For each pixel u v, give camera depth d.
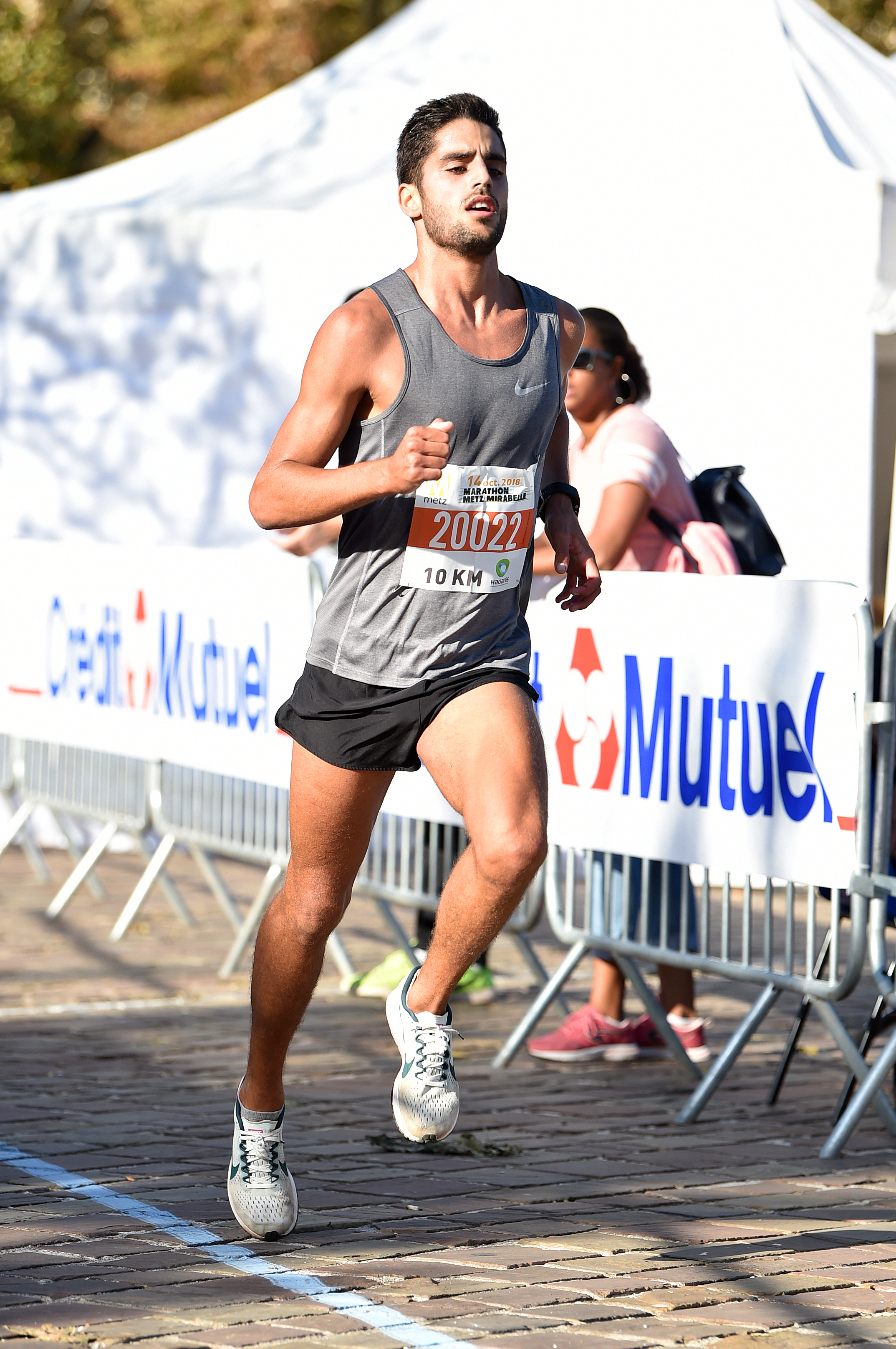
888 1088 18.77
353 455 11.00
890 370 45.28
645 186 32.53
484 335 10.97
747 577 16.42
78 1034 20.41
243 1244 12.04
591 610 18.31
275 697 22.94
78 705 27.72
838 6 70.31
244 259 33.84
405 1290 11.06
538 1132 16.25
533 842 10.16
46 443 35.78
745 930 17.20
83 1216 12.69
